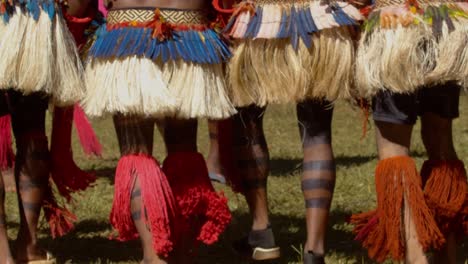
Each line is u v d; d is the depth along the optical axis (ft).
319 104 19.04
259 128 20.62
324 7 18.33
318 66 18.38
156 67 17.72
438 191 18.03
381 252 18.01
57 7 18.95
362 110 19.01
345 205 27.94
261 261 21.47
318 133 19.19
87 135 29.89
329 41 18.26
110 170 36.40
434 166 18.17
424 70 17.12
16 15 18.67
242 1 18.86
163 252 17.57
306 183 19.24
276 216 26.76
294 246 22.94
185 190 18.12
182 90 17.78
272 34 18.39
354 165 35.94
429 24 16.99
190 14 18.13
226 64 18.89
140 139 18.01
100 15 19.85
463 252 21.65
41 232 24.85
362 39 17.72
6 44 18.63
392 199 17.51
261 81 18.70
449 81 17.48
